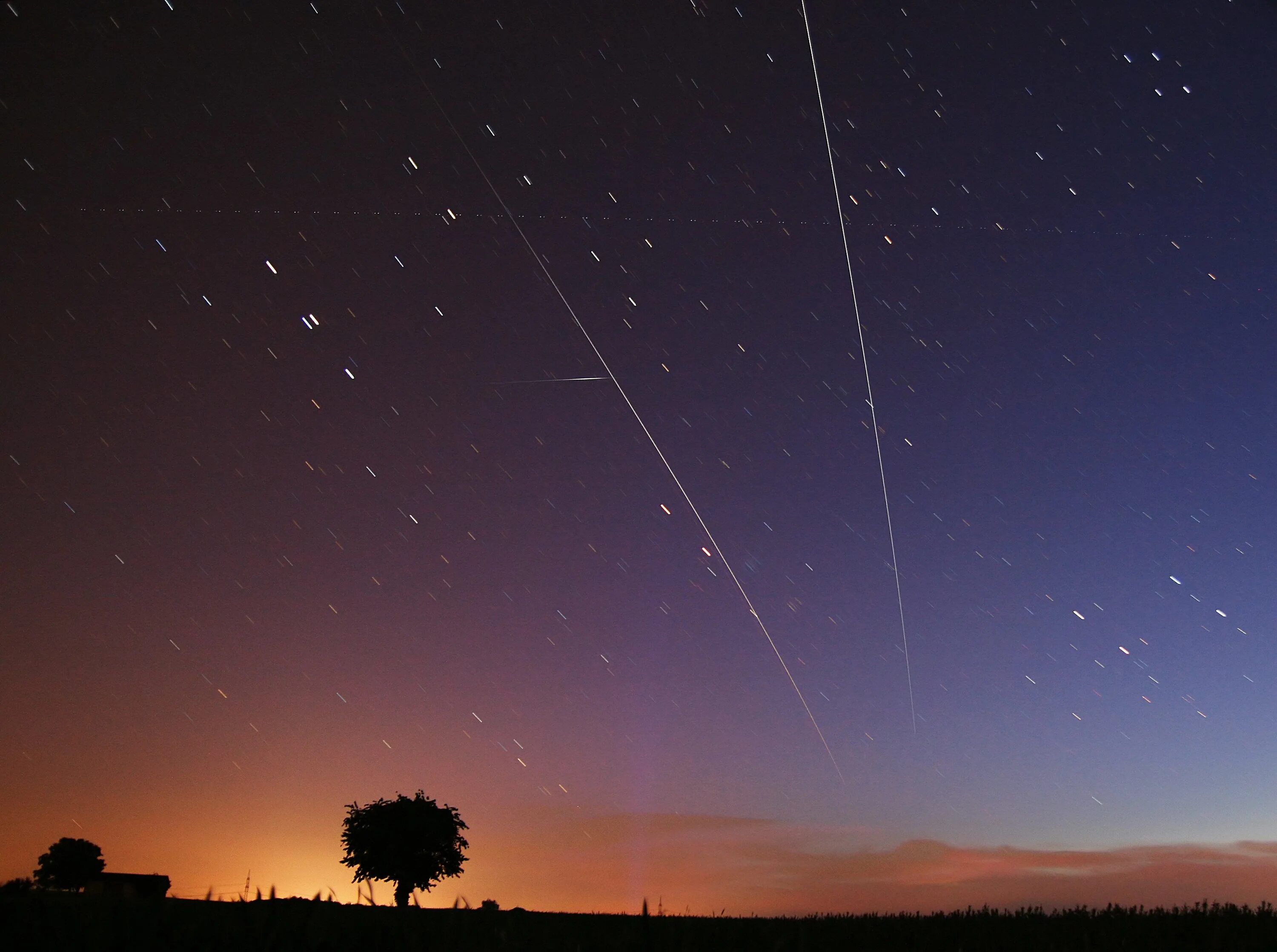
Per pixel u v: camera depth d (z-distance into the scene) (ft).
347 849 86.43
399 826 86.28
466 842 89.61
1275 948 22.43
